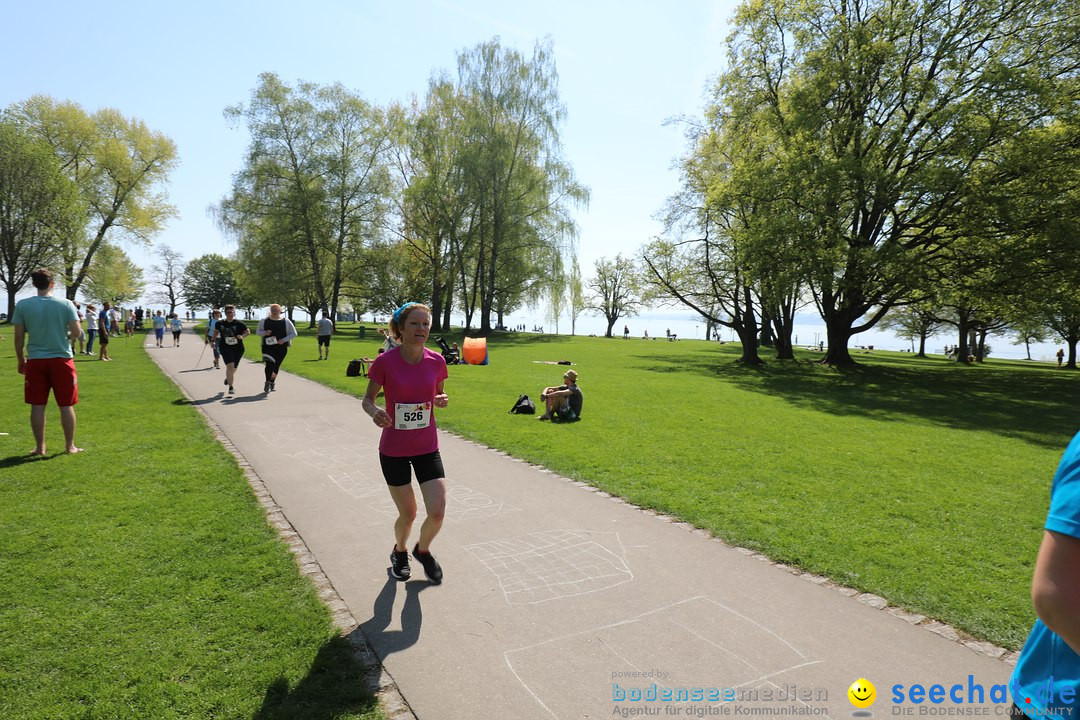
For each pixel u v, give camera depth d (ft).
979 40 70.33
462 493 19.83
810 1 76.74
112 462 21.91
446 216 129.29
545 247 126.21
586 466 23.40
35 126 118.11
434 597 12.34
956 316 146.30
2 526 15.51
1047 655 4.47
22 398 35.24
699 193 94.84
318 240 134.00
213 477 20.30
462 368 67.97
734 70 85.81
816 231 68.59
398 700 8.98
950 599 12.62
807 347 179.83
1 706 8.59
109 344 82.99
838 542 15.89
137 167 131.13
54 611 11.23
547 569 13.87
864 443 31.58
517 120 122.62
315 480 20.74
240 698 8.86
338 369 57.26
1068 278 63.87
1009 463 27.53
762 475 23.13
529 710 8.79
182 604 11.64
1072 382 76.74
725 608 12.10
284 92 126.21
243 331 39.55
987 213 62.08
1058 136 61.11
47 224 105.60
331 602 12.00
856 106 75.25
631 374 69.05
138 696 8.86
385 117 139.03
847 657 10.37
